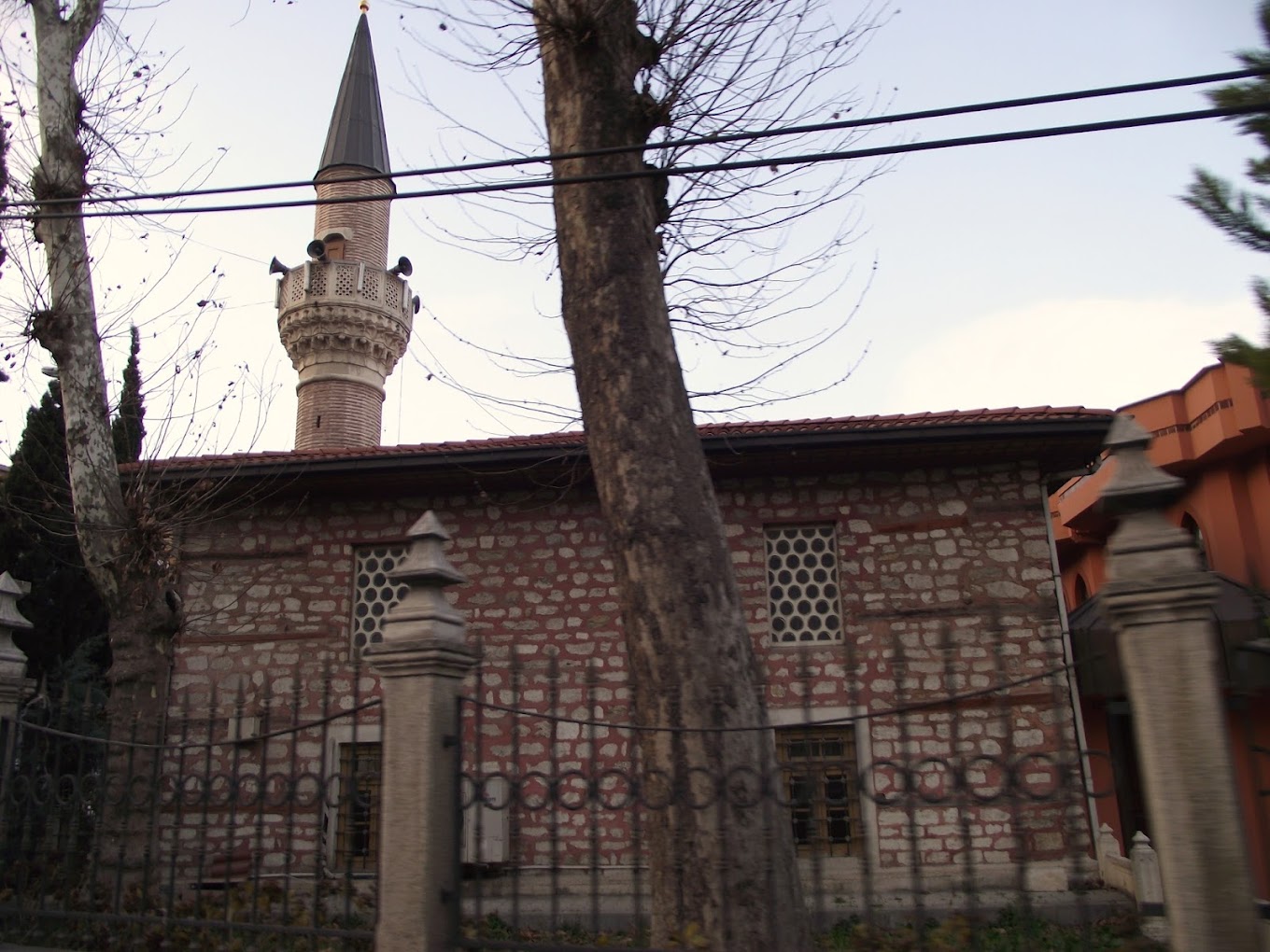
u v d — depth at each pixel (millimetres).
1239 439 13617
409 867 4266
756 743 5086
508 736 11250
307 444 22938
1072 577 19297
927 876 10328
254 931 4762
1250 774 3451
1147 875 7883
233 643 12125
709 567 5422
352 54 26797
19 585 6453
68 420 8742
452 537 12289
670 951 4000
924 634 11258
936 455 11555
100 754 5594
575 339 6031
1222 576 11430
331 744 11531
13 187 8797
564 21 6258
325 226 24719
